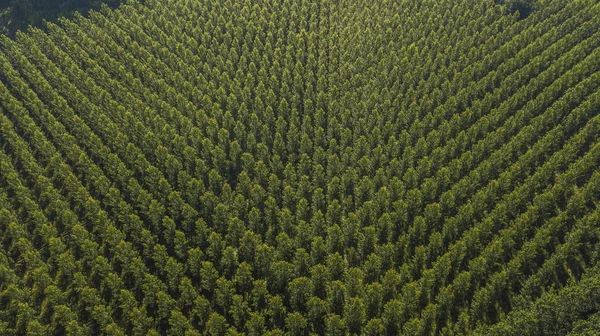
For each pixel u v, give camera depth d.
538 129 82.25
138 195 77.00
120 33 109.94
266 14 118.38
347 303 64.56
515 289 64.69
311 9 120.12
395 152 81.94
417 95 94.69
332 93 94.44
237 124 87.75
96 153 84.75
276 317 63.28
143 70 99.94
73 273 68.25
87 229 76.38
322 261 70.75
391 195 75.81
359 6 120.06
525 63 97.06
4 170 80.75
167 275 66.56
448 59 102.19
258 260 67.38
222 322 60.16
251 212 73.56
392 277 63.69
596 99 82.56
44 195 79.12
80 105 91.62
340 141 87.06
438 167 80.50
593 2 105.25
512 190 75.56
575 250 65.88
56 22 118.12
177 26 113.50
